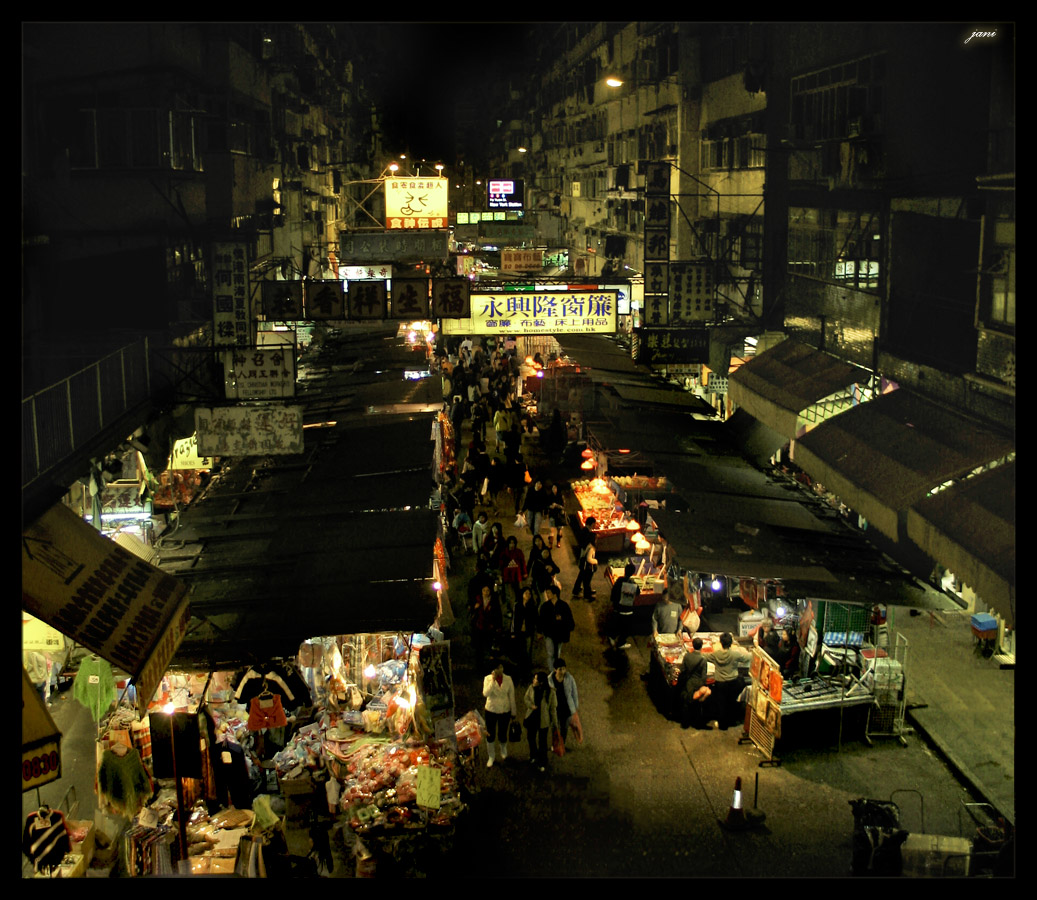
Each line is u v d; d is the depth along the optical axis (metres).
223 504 15.75
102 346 19.14
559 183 62.62
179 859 10.06
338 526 14.25
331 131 57.28
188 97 22.08
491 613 15.50
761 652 13.01
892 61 17.64
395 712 12.66
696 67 31.98
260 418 16.95
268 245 33.59
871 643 13.70
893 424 16.12
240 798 11.09
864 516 14.61
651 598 17.19
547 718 12.41
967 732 12.87
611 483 22.05
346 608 11.48
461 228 59.78
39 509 11.19
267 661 11.66
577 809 11.53
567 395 31.55
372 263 34.28
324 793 11.19
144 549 13.12
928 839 9.95
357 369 28.25
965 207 15.72
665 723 13.85
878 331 18.38
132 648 9.71
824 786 11.97
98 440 15.35
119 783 10.33
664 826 11.11
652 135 36.97
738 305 23.52
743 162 27.77
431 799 10.36
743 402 21.53
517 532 22.05
